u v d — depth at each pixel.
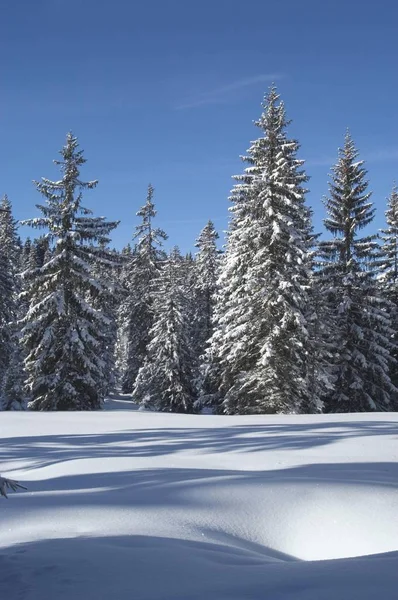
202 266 48.09
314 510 5.78
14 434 14.57
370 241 31.73
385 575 2.96
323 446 11.07
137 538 4.44
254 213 27.41
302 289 25.59
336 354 29.89
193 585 3.09
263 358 24.72
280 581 3.01
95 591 3.06
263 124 27.70
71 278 28.48
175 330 37.78
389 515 5.59
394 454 10.19
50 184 28.70
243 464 9.20
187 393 37.88
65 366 27.64
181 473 7.83
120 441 12.58
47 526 5.11
